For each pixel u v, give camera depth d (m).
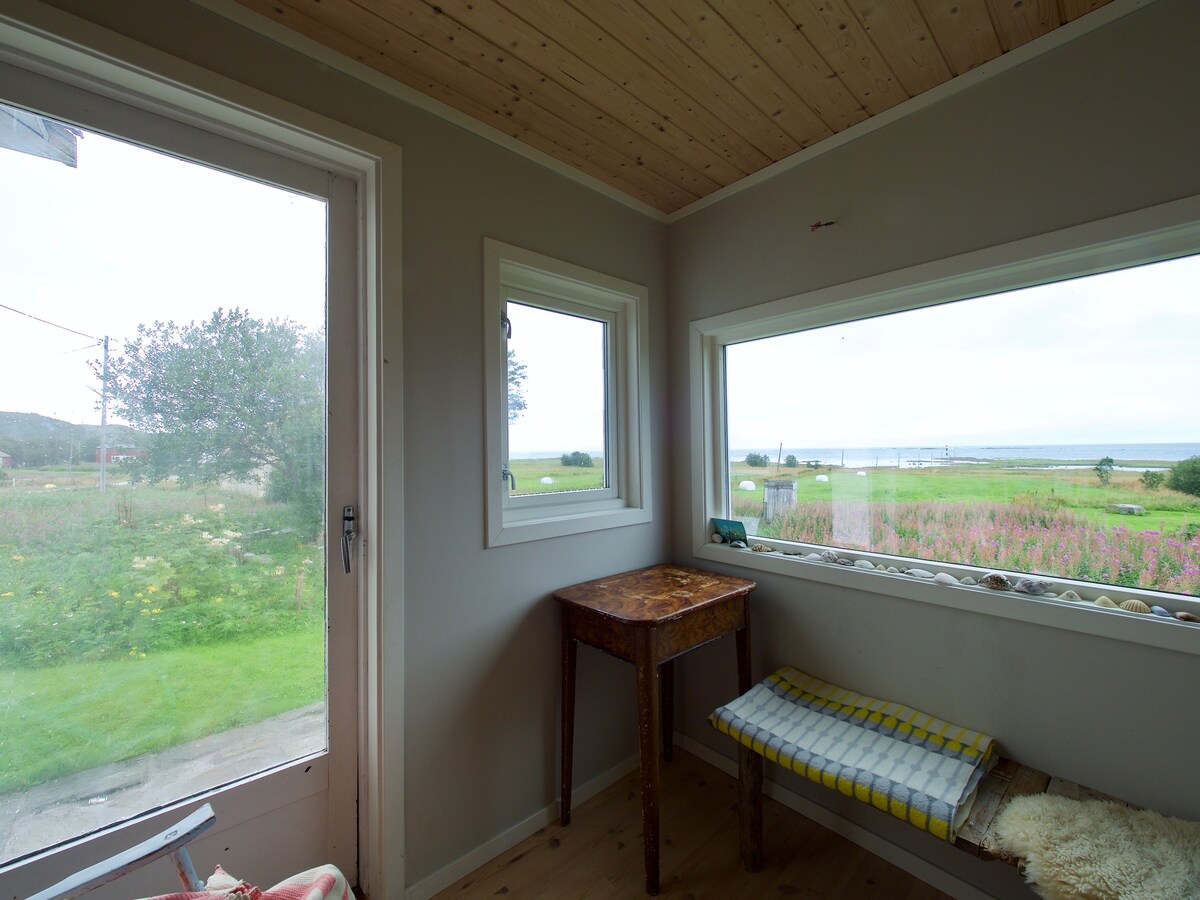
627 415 2.20
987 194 1.43
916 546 1.67
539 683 1.77
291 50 1.28
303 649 1.39
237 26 1.20
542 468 1.92
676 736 2.24
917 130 1.56
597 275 2.00
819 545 1.91
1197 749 1.13
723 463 2.22
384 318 1.42
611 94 1.53
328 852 1.41
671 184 2.05
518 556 1.72
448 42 1.33
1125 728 1.22
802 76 1.46
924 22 1.28
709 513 2.21
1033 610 1.35
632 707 2.07
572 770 1.84
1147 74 1.19
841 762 1.33
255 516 1.32
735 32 1.30
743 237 2.02
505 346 1.80
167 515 1.21
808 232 1.82
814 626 1.81
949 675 1.50
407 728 1.44
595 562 1.97
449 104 1.57
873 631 1.66
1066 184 1.30
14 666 1.04
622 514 2.07
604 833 1.72
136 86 1.12
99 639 1.12
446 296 1.56
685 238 2.24
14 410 1.05
